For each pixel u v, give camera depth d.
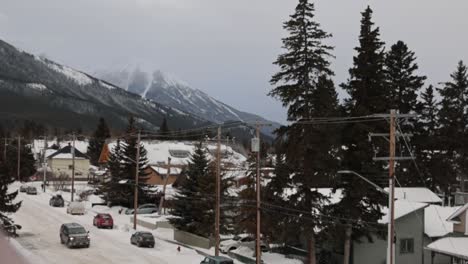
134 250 41.34
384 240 36.94
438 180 59.44
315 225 33.78
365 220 35.03
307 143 33.06
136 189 53.28
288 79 34.66
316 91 34.06
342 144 35.75
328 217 34.25
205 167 50.84
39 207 68.06
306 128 33.44
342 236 34.62
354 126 34.69
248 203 39.78
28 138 159.62
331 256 39.22
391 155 22.64
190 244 46.38
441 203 51.91
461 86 65.44
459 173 66.44
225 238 47.91
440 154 60.91
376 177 34.69
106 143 111.94
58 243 43.16
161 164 90.12
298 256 40.22
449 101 65.62
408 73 56.75
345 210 34.97
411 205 39.09
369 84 35.78
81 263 35.38
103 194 77.69
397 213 37.56
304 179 33.53
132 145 70.94
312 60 33.97
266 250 43.28
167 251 41.62
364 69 35.50
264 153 64.62
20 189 88.56
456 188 71.31
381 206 37.84
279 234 35.94
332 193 36.84
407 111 56.19
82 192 83.12
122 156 72.38
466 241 32.12
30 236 46.09
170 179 87.31
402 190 47.44
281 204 34.81
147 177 78.06
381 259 38.28
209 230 46.66
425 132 57.59
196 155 52.03
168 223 55.16
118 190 70.56
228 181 53.91
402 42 56.75
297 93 33.75
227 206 45.38
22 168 108.75
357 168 35.16
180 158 95.88
